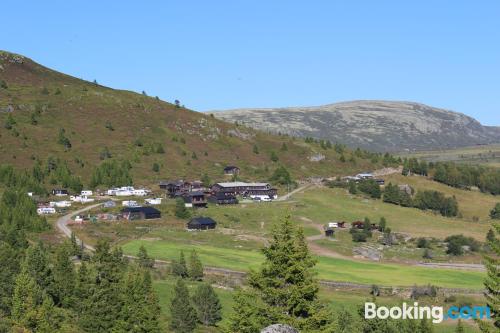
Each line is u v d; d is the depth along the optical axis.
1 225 149.62
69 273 93.50
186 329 81.38
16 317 72.94
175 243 162.38
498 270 45.53
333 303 110.75
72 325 76.94
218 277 128.25
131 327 73.94
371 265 155.12
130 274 84.06
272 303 38.97
